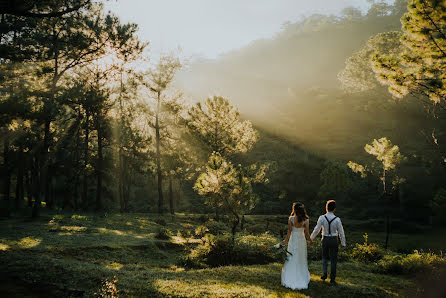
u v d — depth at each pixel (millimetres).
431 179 38531
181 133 31875
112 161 35812
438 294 6445
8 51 14117
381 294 6348
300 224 6816
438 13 10297
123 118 31297
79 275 6750
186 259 11188
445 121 51688
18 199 29797
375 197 40219
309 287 6590
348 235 28562
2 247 9906
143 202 41125
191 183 48031
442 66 11297
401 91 12320
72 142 31797
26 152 28734
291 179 46281
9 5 7715
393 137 49938
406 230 29578
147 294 5793
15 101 14734
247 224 27703
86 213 26328
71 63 21469
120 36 20688
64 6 10109
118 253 11617
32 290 5824
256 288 6281
